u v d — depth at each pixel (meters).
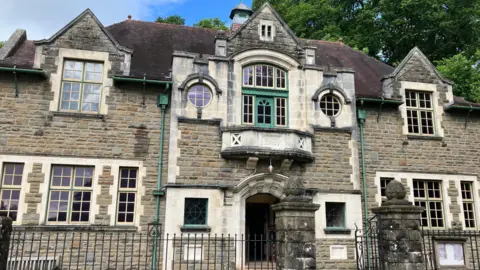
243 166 14.30
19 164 13.05
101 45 14.41
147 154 13.96
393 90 16.58
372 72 19.00
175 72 14.52
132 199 13.70
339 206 15.06
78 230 12.83
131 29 18.23
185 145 14.05
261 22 15.88
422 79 17.05
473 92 22.23
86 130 13.66
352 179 15.17
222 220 13.69
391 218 8.76
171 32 18.81
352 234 14.59
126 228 13.18
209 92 14.78
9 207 12.75
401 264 8.41
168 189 13.50
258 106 15.26
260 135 14.03
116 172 13.59
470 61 23.94
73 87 14.06
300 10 31.78
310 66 15.66
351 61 19.70
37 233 12.53
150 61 15.99
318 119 15.34
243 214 13.98
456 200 16.12
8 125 13.12
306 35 31.34
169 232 13.20
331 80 15.88
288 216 8.79
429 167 16.22
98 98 14.15
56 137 13.39
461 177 16.42
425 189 16.19
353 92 15.91
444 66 23.97
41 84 13.66
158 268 12.76
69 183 13.36
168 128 14.31
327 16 31.88
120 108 14.09
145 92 14.43
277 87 15.52
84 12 14.55
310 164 14.92
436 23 29.08
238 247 13.62
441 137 16.61
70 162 13.31
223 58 15.01
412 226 8.66
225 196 13.87
